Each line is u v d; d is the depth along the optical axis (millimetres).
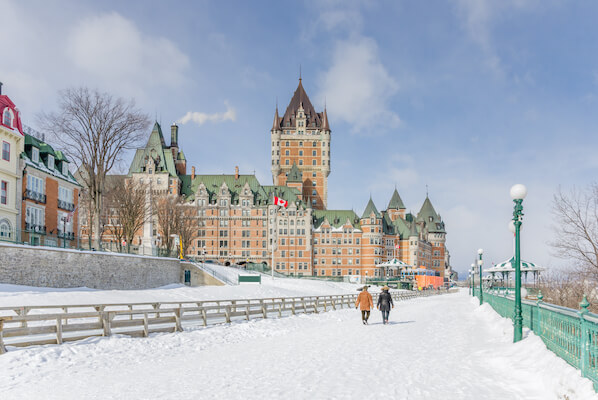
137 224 74000
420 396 10367
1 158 43688
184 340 20391
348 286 95562
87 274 44031
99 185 54125
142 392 10977
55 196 53656
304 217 141750
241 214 138375
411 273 132875
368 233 145625
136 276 52812
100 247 50750
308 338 21016
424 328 25156
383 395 10438
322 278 108812
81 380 12586
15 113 46250
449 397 10289
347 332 23328
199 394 10633
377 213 147125
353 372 12891
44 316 17312
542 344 13742
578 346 10188
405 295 71188
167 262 61750
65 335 20375
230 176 145500
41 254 38938
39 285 38562
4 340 18859
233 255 137125
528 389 10930
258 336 22562
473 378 12117
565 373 10062
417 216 196625
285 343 19422
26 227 47500
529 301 17969
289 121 174625
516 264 16641
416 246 159375
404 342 19109
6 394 11148
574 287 37969
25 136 50438
